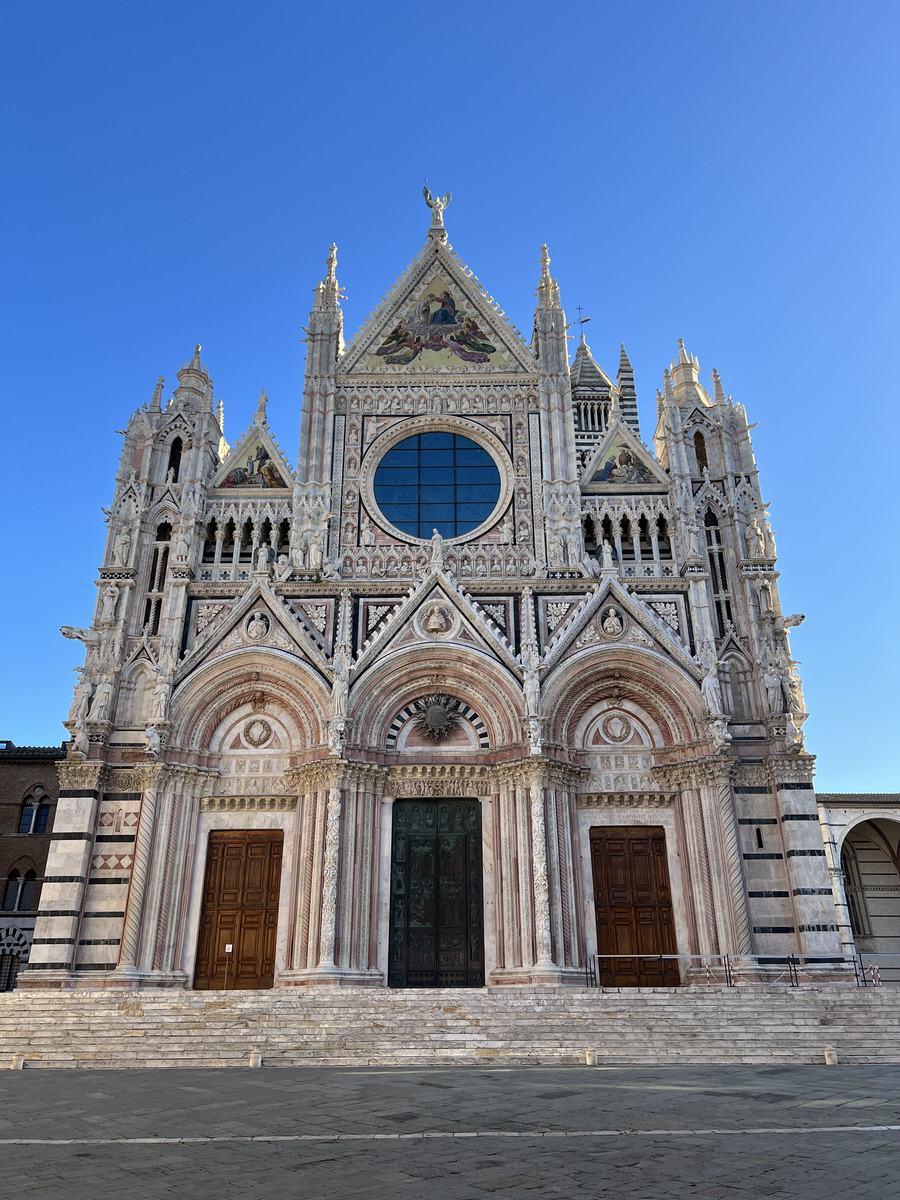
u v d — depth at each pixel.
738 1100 16.64
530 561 42.47
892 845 58.19
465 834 37.97
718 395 45.81
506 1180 10.95
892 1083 18.84
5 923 49.97
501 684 39.03
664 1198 10.12
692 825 37.09
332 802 36.22
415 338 47.75
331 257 49.88
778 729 37.50
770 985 31.48
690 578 40.97
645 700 39.81
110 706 38.41
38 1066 23.64
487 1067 22.30
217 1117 15.22
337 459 44.84
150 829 36.16
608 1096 17.16
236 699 39.59
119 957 34.47
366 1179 11.02
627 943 36.41
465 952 36.12
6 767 53.09
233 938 36.34
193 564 42.00
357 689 38.62
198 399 45.97
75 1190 10.59
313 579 41.50
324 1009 26.77
